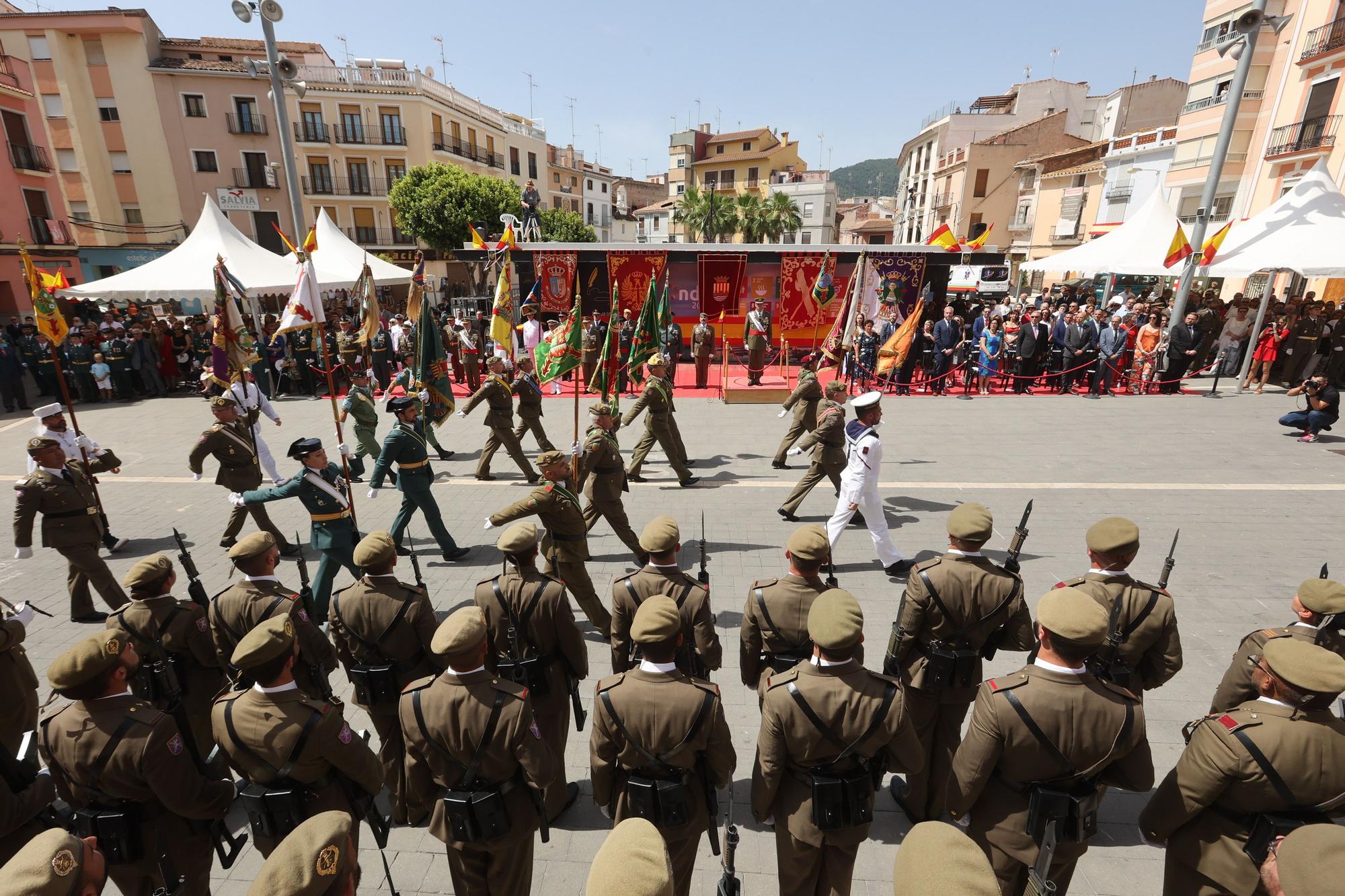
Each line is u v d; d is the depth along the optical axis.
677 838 2.93
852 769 2.89
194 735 4.18
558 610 3.95
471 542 8.23
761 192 74.31
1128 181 34.25
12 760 2.93
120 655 2.98
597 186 76.69
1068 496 9.21
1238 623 6.07
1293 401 14.87
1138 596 3.67
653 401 9.38
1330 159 22.36
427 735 2.93
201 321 19.33
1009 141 47.78
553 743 4.02
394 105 41.88
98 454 7.66
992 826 2.93
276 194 40.62
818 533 3.74
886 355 9.32
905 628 3.82
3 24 34.81
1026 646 3.68
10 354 15.62
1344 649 3.37
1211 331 17.45
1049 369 16.73
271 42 14.07
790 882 3.13
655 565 4.11
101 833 2.92
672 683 2.95
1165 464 10.56
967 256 19.42
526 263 20.11
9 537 8.83
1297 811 2.55
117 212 38.12
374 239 43.31
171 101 37.81
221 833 3.28
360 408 10.48
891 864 3.76
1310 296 17.94
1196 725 2.90
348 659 3.99
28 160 27.98
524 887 3.21
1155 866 3.69
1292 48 24.33
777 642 3.71
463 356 17.92
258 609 4.02
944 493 9.41
